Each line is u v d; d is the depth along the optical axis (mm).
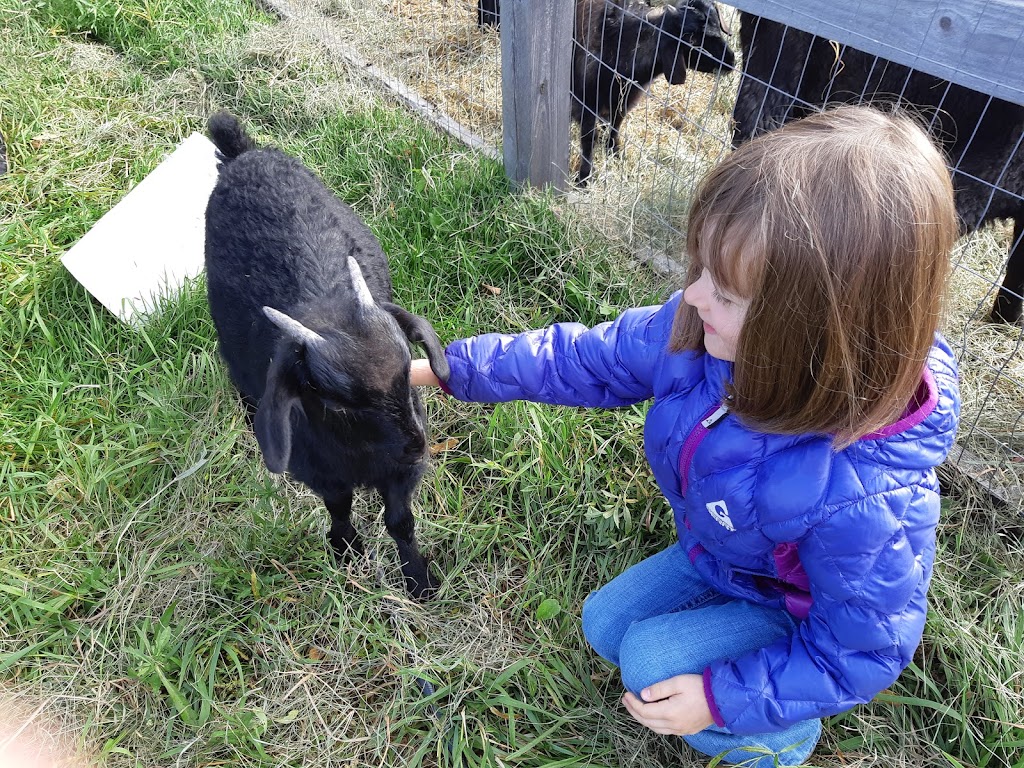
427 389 1181
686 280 704
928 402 639
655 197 1462
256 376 1000
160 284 1337
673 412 760
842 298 538
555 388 885
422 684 909
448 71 1979
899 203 522
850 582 660
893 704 858
